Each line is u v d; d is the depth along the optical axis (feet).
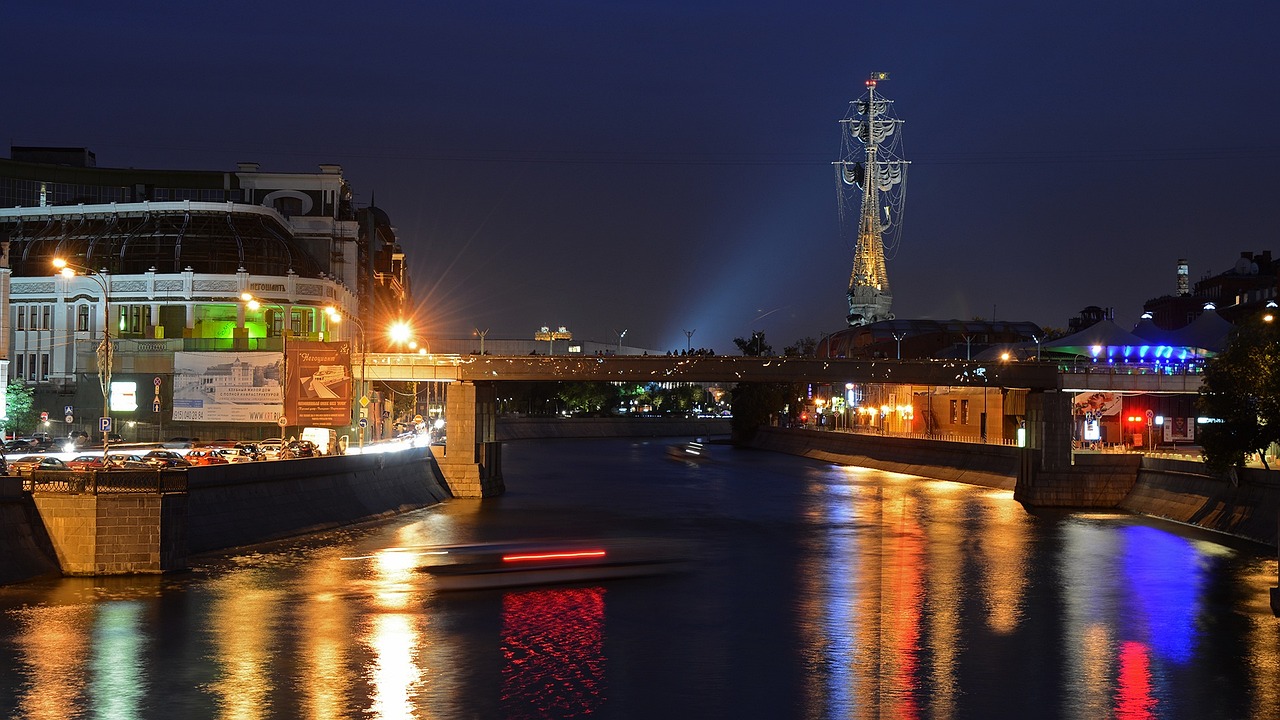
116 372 424.05
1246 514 311.06
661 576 245.65
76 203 530.27
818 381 423.23
